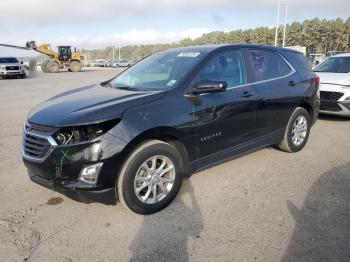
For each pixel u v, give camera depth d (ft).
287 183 14.47
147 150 11.45
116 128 10.80
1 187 14.20
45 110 12.12
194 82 13.05
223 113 13.69
